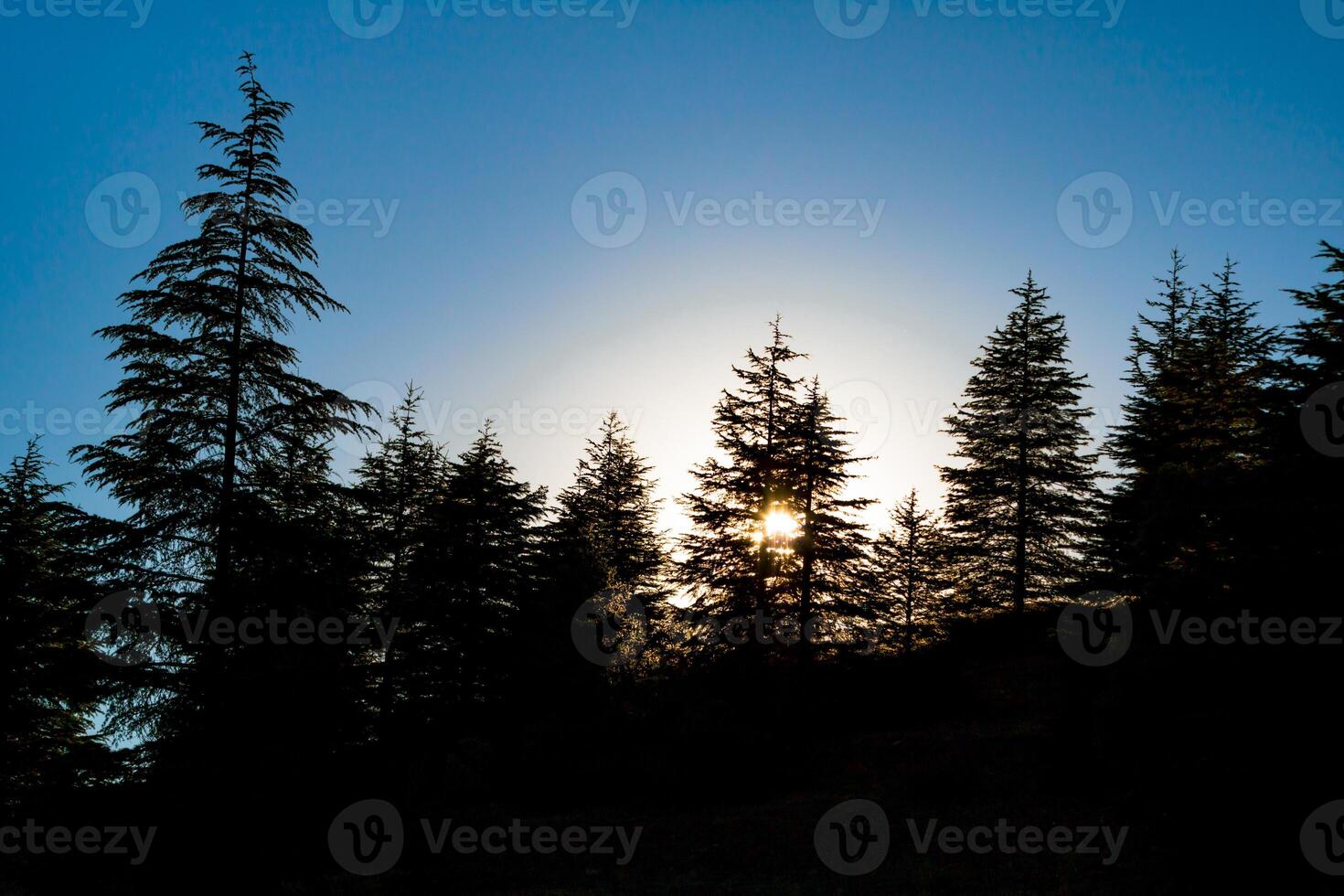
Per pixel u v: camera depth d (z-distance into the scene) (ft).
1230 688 44.32
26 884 44.93
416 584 92.94
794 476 97.09
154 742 48.62
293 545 53.01
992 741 84.28
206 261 55.52
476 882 62.85
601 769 87.04
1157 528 55.52
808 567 96.02
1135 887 48.70
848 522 95.76
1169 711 46.39
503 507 100.12
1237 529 48.93
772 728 91.30
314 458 56.39
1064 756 69.97
